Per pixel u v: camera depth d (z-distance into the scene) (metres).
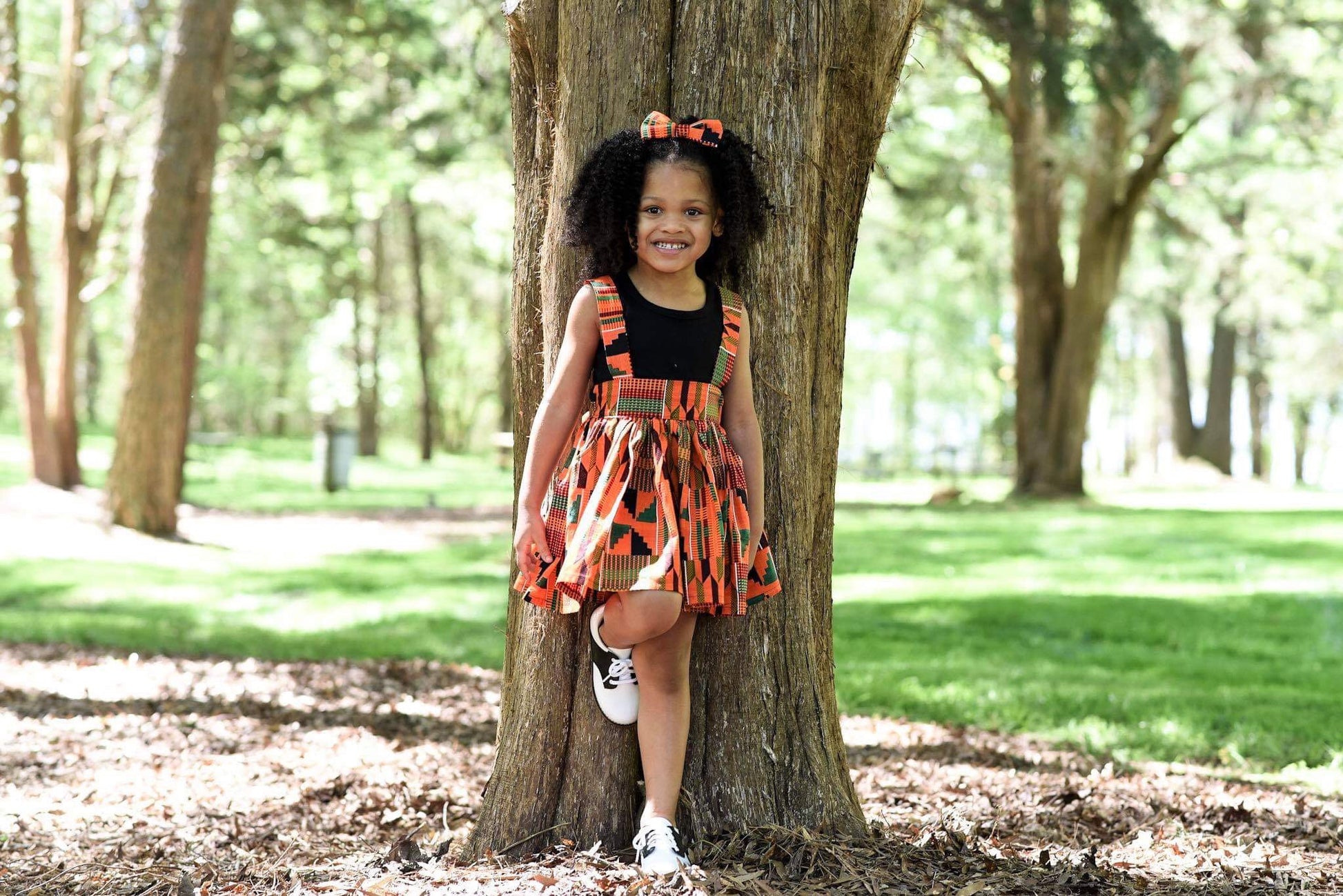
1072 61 12.59
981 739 5.17
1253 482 27.16
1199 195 21.47
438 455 40.44
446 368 45.16
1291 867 3.12
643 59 2.92
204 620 8.41
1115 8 12.65
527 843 2.97
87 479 20.41
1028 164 19.16
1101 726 5.46
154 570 11.01
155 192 12.95
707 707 3.00
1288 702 6.04
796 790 3.00
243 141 18.11
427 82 17.12
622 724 2.96
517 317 3.15
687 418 2.73
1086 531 15.04
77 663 6.66
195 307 13.56
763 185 2.96
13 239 16.86
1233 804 3.98
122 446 13.20
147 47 17.42
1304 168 19.69
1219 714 5.72
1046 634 8.22
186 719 5.27
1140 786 4.24
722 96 2.94
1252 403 38.81
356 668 6.65
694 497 2.72
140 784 4.22
